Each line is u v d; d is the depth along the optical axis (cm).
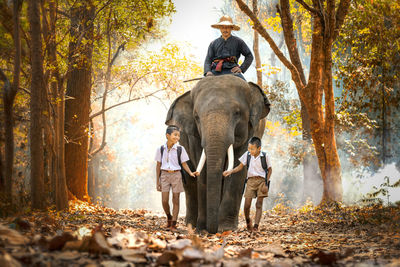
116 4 1362
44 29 945
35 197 837
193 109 780
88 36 1265
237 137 763
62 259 296
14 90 688
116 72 1875
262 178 738
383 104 1565
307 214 1122
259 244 540
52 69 976
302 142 1772
